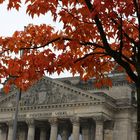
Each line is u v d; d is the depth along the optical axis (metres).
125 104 123.44
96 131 117.12
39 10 19.92
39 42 22.11
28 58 21.78
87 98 120.00
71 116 121.00
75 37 21.19
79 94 121.75
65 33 21.36
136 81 18.78
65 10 20.47
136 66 18.92
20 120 128.12
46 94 126.69
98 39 22.03
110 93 131.12
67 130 129.12
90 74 23.28
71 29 21.22
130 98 127.44
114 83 131.75
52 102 124.88
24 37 22.02
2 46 21.94
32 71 21.81
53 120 123.50
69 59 21.80
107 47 19.16
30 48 21.95
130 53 22.23
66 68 21.92
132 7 19.27
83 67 22.73
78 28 21.12
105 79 23.81
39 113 126.38
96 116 117.12
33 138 126.19
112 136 122.62
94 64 22.77
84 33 21.27
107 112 120.38
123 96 128.88
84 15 20.36
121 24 19.47
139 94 18.47
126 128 122.06
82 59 21.42
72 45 21.34
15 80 22.44
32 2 19.89
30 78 21.94
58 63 21.81
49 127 132.12
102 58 22.88
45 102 125.81
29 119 126.81
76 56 22.52
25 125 134.38
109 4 18.36
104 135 123.06
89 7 18.75
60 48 21.94
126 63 19.08
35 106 126.81
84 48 22.45
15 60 22.00
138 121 18.11
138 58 19.03
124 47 22.28
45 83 127.69
